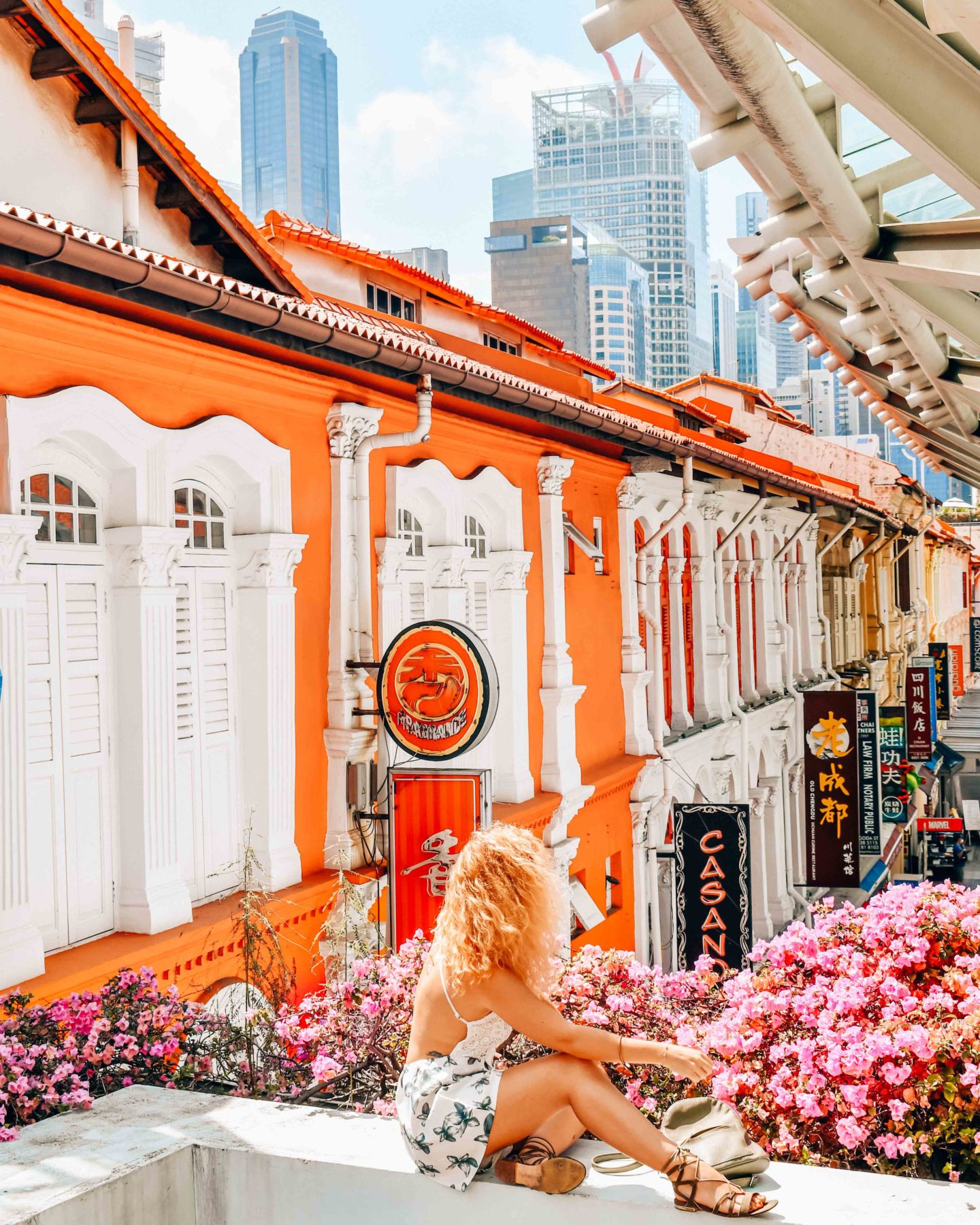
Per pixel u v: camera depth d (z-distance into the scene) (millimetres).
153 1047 5469
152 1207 3689
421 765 9312
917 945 5027
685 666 19094
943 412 11000
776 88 4199
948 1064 4184
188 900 7586
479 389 10406
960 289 5738
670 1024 5168
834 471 36312
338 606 9273
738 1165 3340
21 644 6430
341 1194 3611
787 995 4816
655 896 16703
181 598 8008
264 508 8547
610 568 15789
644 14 3910
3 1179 3576
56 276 6281
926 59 3641
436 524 11102
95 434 6898
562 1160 3322
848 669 33656
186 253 9547
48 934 6828
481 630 12336
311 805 9023
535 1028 3395
